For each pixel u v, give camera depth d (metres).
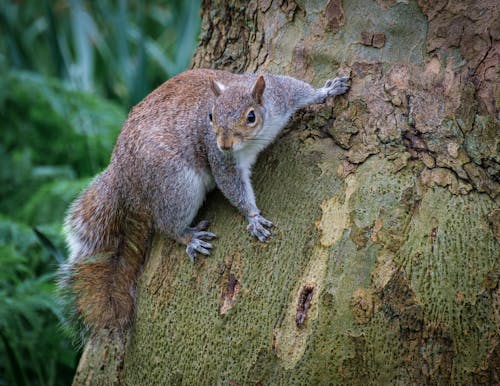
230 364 6.62
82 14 14.20
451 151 6.54
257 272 6.70
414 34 6.79
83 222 8.24
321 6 7.23
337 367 6.27
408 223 6.41
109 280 7.95
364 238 6.41
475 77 6.59
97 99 12.70
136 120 7.59
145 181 7.41
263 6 7.66
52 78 13.20
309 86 7.12
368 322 6.27
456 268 6.29
